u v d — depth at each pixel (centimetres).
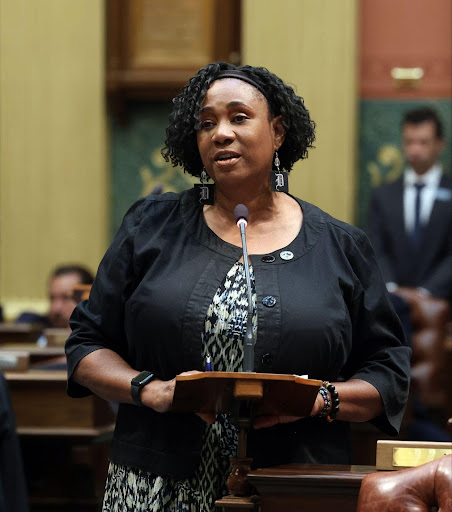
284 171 888
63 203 2614
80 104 2627
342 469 788
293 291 820
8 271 2603
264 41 2573
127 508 829
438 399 2105
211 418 783
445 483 681
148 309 826
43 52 2628
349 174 2550
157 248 855
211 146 844
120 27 2656
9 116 2622
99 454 1567
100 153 2620
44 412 1507
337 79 2564
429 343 2120
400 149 2653
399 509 684
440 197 2433
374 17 2673
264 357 799
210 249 849
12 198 2616
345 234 871
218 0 2653
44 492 1611
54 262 2605
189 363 811
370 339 869
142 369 840
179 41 2661
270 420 789
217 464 823
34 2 2628
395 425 841
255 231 861
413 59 2662
